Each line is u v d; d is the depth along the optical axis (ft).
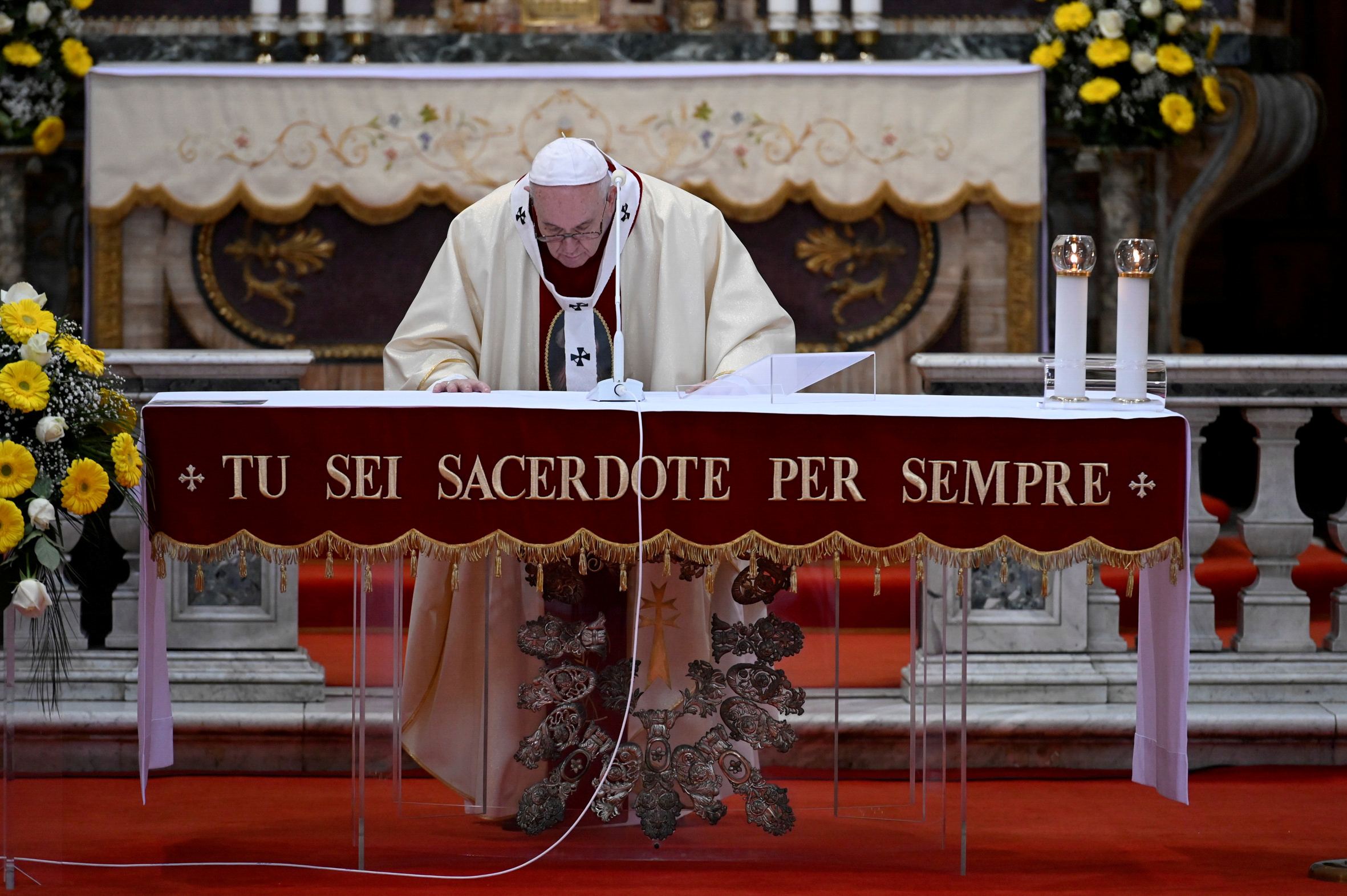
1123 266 42.55
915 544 41.04
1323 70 113.60
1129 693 56.80
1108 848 46.26
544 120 77.66
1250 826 48.57
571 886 42.37
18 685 49.62
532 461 40.57
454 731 48.37
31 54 78.18
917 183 78.23
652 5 86.69
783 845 46.24
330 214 80.12
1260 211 115.03
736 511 40.81
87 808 49.96
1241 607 59.00
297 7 86.94
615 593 45.78
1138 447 41.04
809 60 85.76
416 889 42.11
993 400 45.29
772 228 80.79
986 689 56.39
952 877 43.34
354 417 40.57
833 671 59.47
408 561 67.51
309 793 51.93
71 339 43.45
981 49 87.20
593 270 48.60
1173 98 78.69
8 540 40.40
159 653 45.32
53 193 86.74
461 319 49.16
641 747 45.03
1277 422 58.34
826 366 43.42
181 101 77.05
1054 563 41.11
